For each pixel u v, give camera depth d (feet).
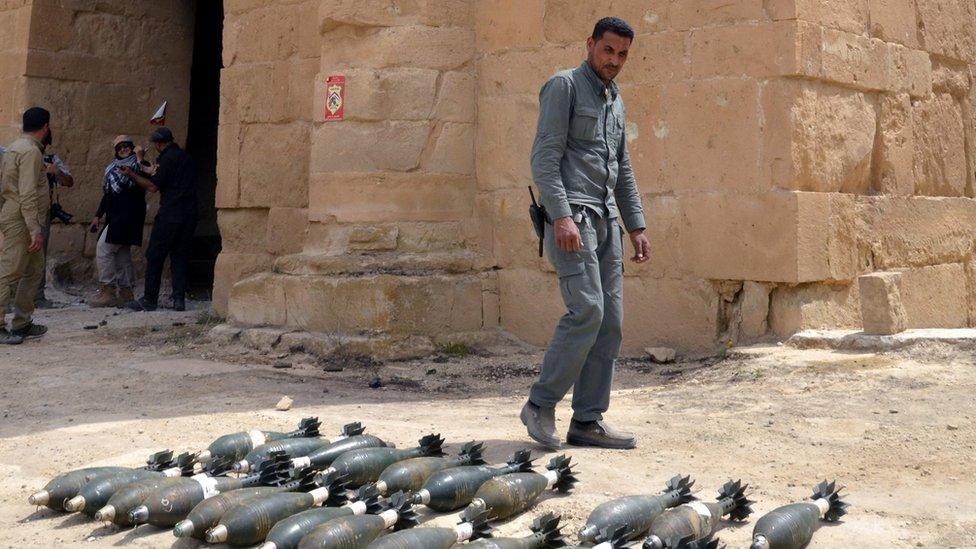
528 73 28.25
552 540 12.04
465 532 12.15
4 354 27.94
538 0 28.04
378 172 28.60
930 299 29.66
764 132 24.56
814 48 24.68
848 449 16.40
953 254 30.78
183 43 46.91
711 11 25.22
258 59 33.96
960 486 14.37
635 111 26.43
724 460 16.03
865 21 26.91
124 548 12.67
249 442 16.17
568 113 16.07
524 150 28.37
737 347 24.72
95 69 44.29
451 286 27.91
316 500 13.19
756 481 14.87
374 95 28.63
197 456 15.43
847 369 21.52
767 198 24.49
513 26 28.50
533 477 13.71
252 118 34.09
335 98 29.01
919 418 17.81
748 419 18.58
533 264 28.25
